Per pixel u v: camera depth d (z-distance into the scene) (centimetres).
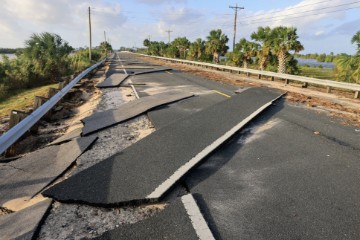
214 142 613
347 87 1277
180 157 535
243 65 3550
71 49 2706
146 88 1542
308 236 326
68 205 398
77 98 1386
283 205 390
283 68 2584
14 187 474
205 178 473
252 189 436
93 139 671
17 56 2441
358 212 372
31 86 2277
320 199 404
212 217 364
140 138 691
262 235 328
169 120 835
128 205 395
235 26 4022
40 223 354
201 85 1644
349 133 709
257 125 773
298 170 500
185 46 6775
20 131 655
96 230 346
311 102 1123
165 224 345
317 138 668
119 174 472
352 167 509
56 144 689
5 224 362
